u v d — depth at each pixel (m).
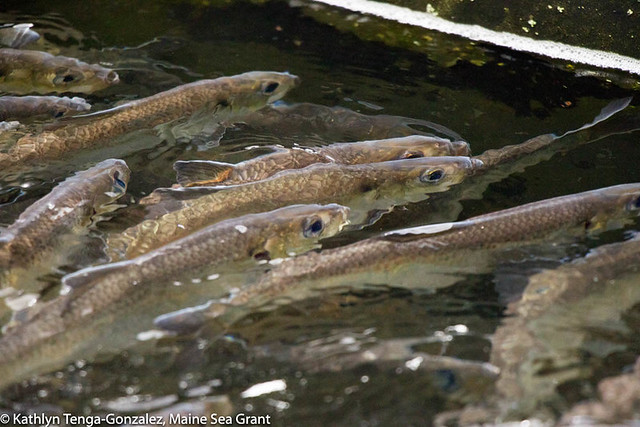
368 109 7.45
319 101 7.57
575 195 5.59
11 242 4.92
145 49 8.44
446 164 6.11
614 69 8.20
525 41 8.59
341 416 3.99
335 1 9.44
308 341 4.45
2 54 7.62
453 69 8.23
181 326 4.39
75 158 6.50
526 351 4.34
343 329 4.55
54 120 7.03
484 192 6.23
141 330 4.45
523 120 7.32
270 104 7.50
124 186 5.96
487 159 6.52
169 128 7.02
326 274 4.83
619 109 7.49
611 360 4.32
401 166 6.06
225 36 8.75
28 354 4.12
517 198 6.16
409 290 4.91
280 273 4.78
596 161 6.68
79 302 4.38
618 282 4.84
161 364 4.23
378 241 5.02
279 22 9.08
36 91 7.67
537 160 6.66
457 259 5.11
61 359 4.18
